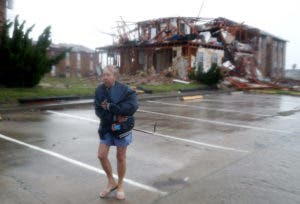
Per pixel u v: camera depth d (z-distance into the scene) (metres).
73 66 34.19
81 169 5.50
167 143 7.52
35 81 15.53
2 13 15.70
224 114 12.45
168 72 28.30
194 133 8.73
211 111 13.23
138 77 26.67
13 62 14.62
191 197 4.47
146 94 18.69
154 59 30.88
